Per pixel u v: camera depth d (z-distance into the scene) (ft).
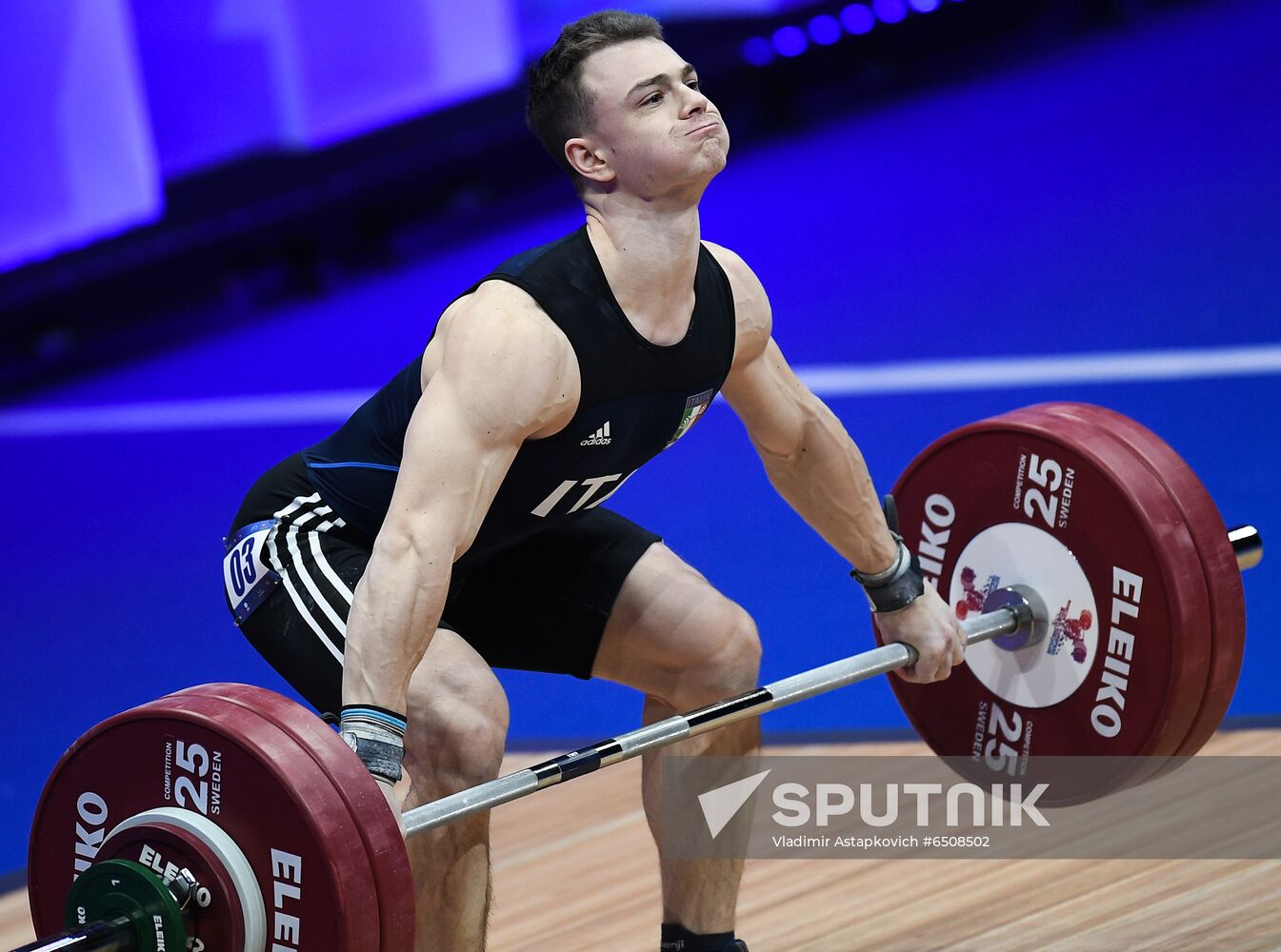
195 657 49.11
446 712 22.27
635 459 23.89
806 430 25.61
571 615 25.96
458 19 78.79
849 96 87.97
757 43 85.25
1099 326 65.00
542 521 24.23
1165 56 88.07
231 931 19.61
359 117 77.92
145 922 19.70
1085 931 27.89
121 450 65.00
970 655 29.86
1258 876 29.48
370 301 76.79
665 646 25.67
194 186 75.10
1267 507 50.01
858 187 79.82
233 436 65.21
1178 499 26.78
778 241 75.46
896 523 27.12
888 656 26.32
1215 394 57.82
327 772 19.34
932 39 89.25
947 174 80.02
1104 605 27.58
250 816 19.56
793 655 44.68
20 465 64.44
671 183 21.97
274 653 24.06
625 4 81.35
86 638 50.75
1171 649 26.66
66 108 72.08
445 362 21.57
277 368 71.51
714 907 26.35
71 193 72.84
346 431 25.03
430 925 22.99
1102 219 74.02
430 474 20.92
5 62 70.44
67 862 21.50
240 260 77.00
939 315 67.56
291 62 75.97
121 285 74.74
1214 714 27.55
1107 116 83.05
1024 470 28.40
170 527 58.44
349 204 78.59
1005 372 61.57
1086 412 28.19
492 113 80.43
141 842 20.08
